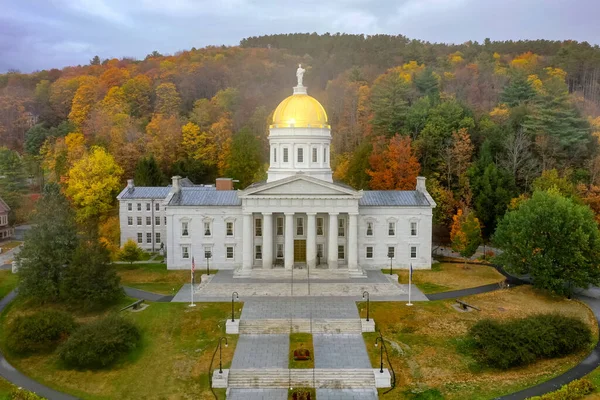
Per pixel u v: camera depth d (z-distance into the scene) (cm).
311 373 5131
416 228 8569
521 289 7494
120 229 10056
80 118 16400
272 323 6159
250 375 5112
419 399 4772
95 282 6675
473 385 4978
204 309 6612
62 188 11662
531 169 10881
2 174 13588
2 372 5322
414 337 5875
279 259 8631
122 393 4919
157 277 8125
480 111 13100
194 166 13450
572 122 11331
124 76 18488
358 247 8569
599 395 4700
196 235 8531
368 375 5122
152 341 5834
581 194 9756
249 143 13238
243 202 8081
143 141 13662
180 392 4919
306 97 8775
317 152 8644
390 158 10912
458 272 8412
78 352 5291
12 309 6869
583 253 7012
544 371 5234
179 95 17712
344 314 6419
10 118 17575
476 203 10088
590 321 6341
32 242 6925
